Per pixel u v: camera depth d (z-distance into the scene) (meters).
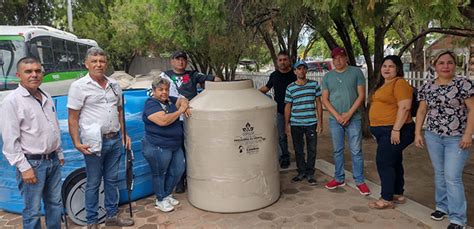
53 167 3.60
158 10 9.31
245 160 4.39
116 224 4.27
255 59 16.41
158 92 4.38
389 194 4.36
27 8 21.17
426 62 16.02
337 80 4.80
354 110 4.74
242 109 4.31
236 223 4.24
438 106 3.68
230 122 4.30
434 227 3.90
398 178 4.52
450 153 3.65
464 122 3.60
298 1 5.86
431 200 4.74
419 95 3.91
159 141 4.39
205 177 4.48
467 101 3.51
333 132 5.00
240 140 4.35
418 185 5.29
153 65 28.00
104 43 24.34
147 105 4.42
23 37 8.99
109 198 4.23
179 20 8.15
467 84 3.50
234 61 12.59
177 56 5.08
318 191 5.07
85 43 14.21
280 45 10.28
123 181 4.82
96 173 3.99
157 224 4.29
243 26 8.27
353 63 8.53
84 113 3.85
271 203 4.66
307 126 5.25
